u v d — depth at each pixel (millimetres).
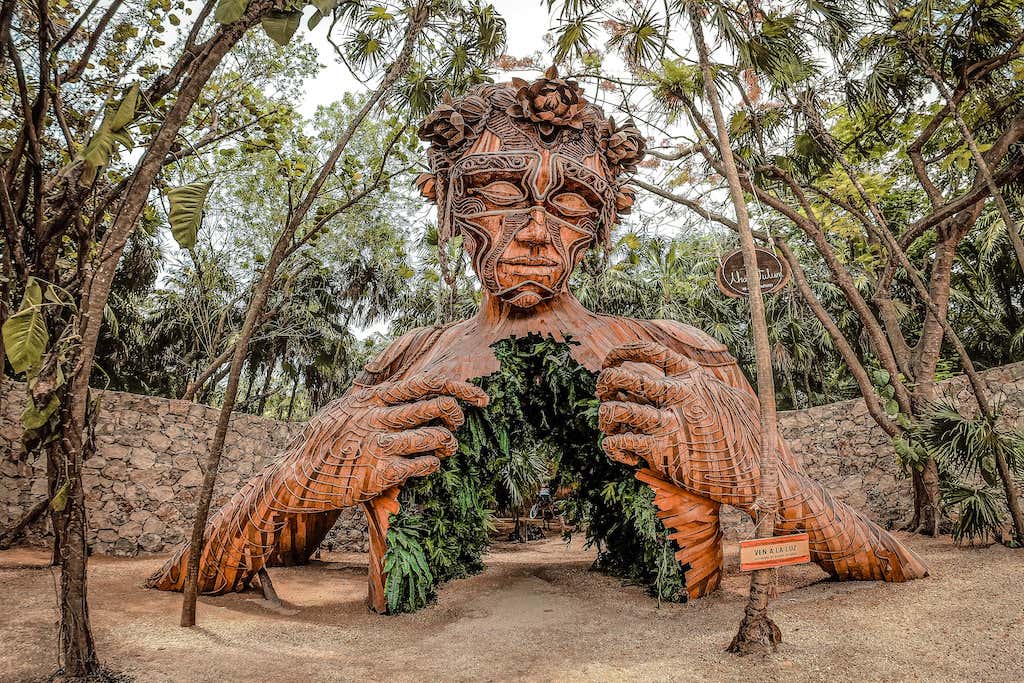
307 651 4570
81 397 3799
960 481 7719
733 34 5477
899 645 4012
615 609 5637
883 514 9039
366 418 5770
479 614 5645
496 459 6445
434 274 9633
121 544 8531
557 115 5723
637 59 6102
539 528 13664
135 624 4969
